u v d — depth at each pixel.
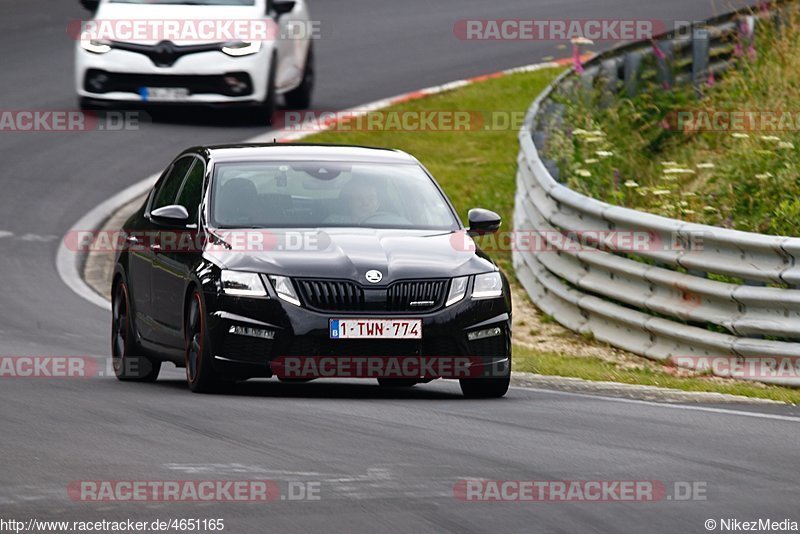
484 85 86.38
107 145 73.81
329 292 32.75
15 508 20.38
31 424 27.70
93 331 48.44
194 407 30.66
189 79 72.25
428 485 22.20
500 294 33.91
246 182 36.28
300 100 80.38
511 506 20.86
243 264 33.12
